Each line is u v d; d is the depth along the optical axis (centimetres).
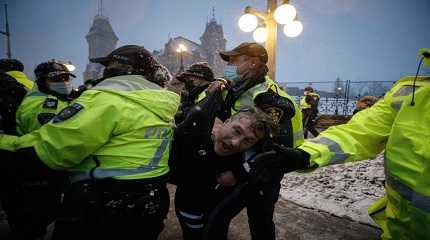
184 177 173
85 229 136
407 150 117
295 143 206
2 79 231
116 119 129
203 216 179
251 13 577
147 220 142
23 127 222
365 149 144
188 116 163
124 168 134
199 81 312
